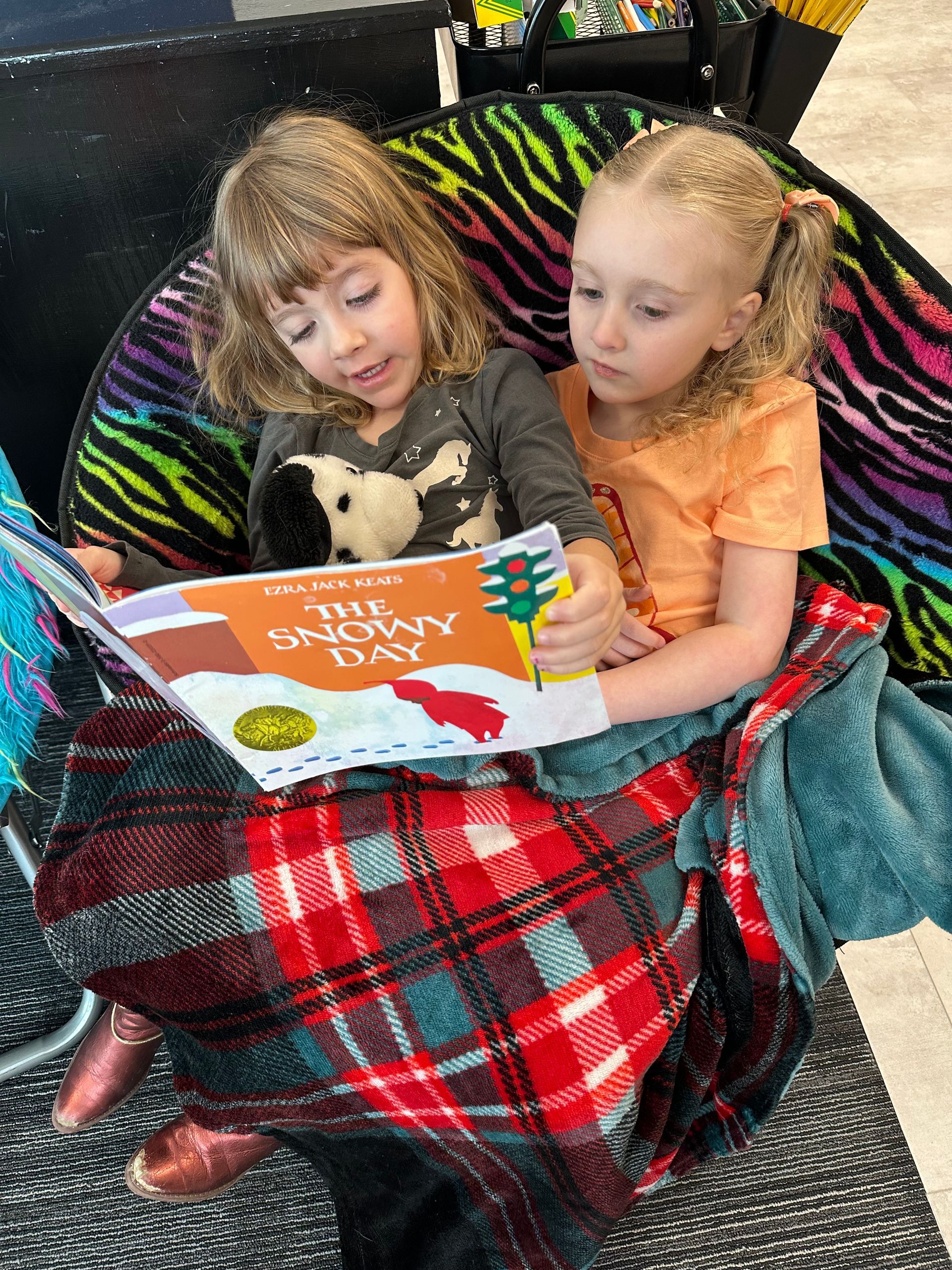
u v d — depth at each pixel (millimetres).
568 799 816
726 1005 797
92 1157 1043
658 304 745
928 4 2508
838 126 2162
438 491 868
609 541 778
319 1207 1003
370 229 772
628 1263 957
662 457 857
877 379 818
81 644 932
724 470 841
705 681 818
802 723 797
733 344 832
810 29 936
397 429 875
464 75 943
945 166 2053
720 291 755
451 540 867
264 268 767
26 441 1142
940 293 771
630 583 896
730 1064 830
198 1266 976
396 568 565
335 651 636
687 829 792
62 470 1195
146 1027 1013
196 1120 845
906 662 939
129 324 842
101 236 945
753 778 772
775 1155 1006
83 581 665
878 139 2125
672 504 865
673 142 740
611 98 805
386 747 740
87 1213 1010
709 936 793
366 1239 914
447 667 652
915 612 912
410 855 774
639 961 747
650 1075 794
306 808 804
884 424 833
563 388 930
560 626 628
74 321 1022
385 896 759
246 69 841
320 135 782
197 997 760
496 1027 729
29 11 857
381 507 802
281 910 758
